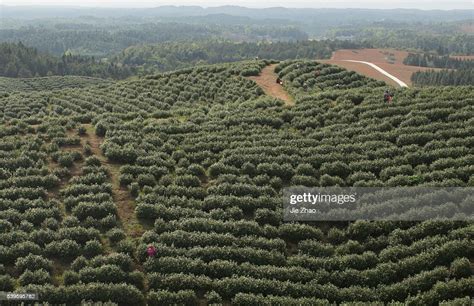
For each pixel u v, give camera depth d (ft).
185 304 58.49
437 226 69.21
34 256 63.57
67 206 77.51
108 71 631.97
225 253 66.28
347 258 65.36
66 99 168.14
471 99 110.83
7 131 109.40
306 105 124.36
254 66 204.33
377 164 88.84
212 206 78.28
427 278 60.29
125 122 120.98
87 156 96.68
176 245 68.49
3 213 72.54
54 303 57.52
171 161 94.43
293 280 62.64
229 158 93.25
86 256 66.44
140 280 62.18
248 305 58.03
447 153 89.04
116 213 76.48
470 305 54.60
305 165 89.04
